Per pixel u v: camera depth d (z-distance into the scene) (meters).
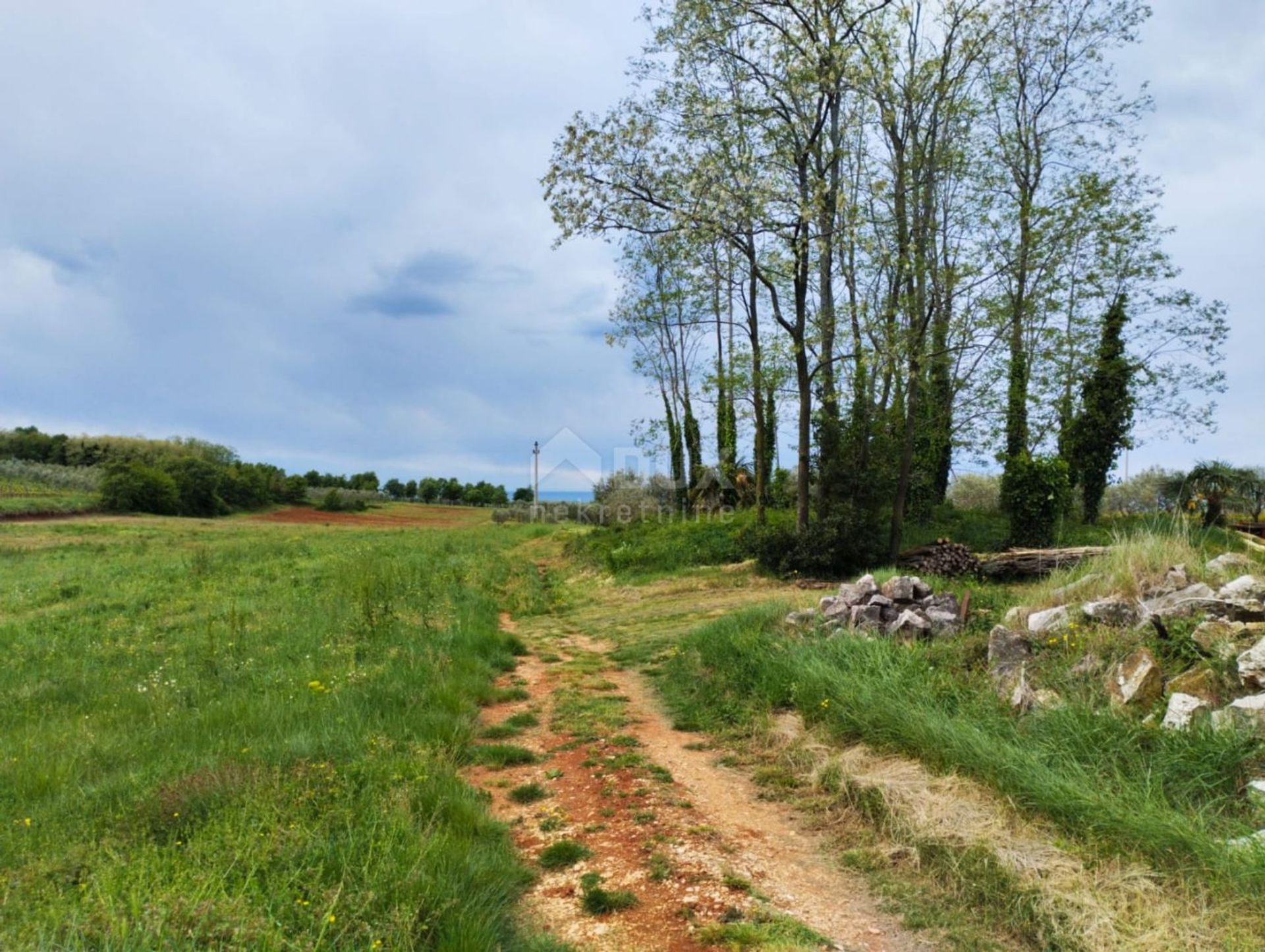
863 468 17.41
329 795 4.41
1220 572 6.69
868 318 16.78
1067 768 4.42
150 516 52.84
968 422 18.62
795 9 14.75
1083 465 21.30
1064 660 5.75
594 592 17.86
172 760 5.40
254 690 7.81
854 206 17.19
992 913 3.53
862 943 3.36
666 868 4.07
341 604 12.80
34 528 38.22
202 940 2.73
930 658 6.66
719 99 15.56
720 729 6.68
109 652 10.55
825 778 5.21
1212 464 19.42
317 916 3.03
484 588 16.83
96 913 2.85
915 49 17.59
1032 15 20.03
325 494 79.06
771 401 19.58
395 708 6.72
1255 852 3.36
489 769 5.81
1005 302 18.98
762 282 17.20
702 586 16.45
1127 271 21.41
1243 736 4.21
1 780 5.23
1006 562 13.81
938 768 4.91
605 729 6.79
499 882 3.76
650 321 22.78
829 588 14.84
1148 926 3.17
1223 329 21.31
